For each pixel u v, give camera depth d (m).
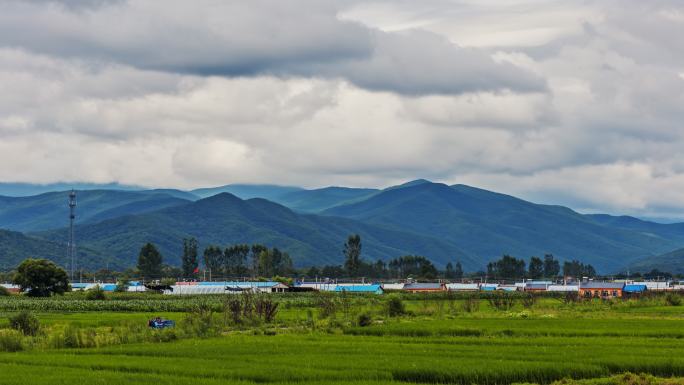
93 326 159.75
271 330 146.00
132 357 101.31
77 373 85.81
